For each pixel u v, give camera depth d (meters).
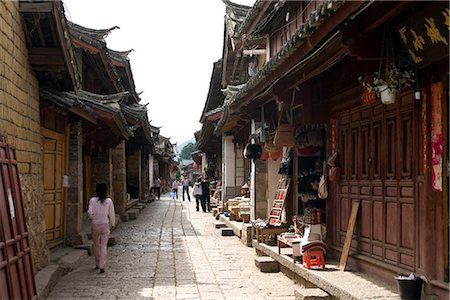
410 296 5.55
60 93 9.87
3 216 5.74
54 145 11.08
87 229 13.62
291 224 11.23
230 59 17.23
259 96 9.40
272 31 13.00
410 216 6.16
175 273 9.84
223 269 10.28
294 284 8.78
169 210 28.19
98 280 9.10
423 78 5.81
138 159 28.73
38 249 8.67
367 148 7.37
